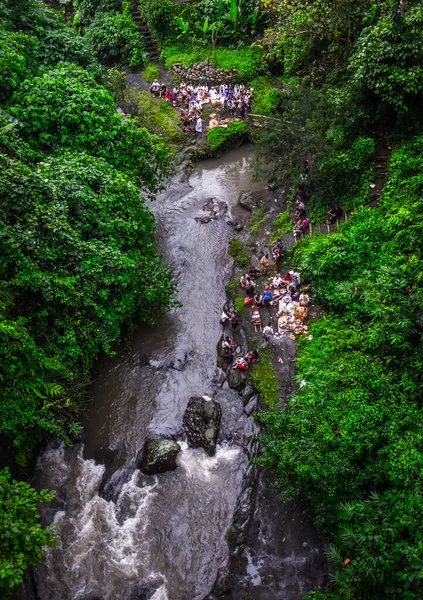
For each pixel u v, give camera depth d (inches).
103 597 446.9
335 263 632.4
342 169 737.0
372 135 772.0
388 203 680.4
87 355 551.2
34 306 527.5
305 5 902.4
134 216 622.2
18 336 455.8
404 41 668.7
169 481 527.8
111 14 1186.6
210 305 707.4
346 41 855.1
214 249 784.9
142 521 498.9
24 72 674.8
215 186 916.0
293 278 673.0
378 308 546.3
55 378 515.5
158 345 657.0
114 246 578.6
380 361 522.9
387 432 444.8
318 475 422.9
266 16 1125.7
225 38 1146.0
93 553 476.1
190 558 472.4
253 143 965.8
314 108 769.6
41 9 869.8
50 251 522.3
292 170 821.2
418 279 555.2
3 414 453.7
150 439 554.6
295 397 513.3
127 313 585.0
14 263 505.4
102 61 1180.5
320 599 402.9
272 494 502.0
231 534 483.8
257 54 1104.8
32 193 524.4
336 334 588.7
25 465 515.2
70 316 536.4
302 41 933.2
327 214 748.0
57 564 468.1
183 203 881.5
